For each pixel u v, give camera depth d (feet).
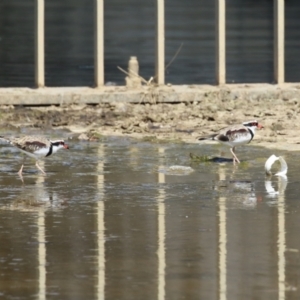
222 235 42.45
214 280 36.17
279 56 88.33
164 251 39.96
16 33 159.33
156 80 87.61
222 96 82.89
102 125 74.95
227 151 64.49
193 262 38.42
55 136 70.64
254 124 60.54
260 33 157.48
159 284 35.70
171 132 72.18
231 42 146.00
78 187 52.85
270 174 56.34
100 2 84.94
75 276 36.70
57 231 43.21
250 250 40.01
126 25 172.76
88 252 39.88
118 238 42.04
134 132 72.33
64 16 189.47
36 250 40.16
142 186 53.11
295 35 152.97
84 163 60.18
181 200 49.55
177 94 82.07
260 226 43.98
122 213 46.73
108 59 128.06
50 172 57.41
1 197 50.31
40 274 36.94
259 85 87.81
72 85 104.78
